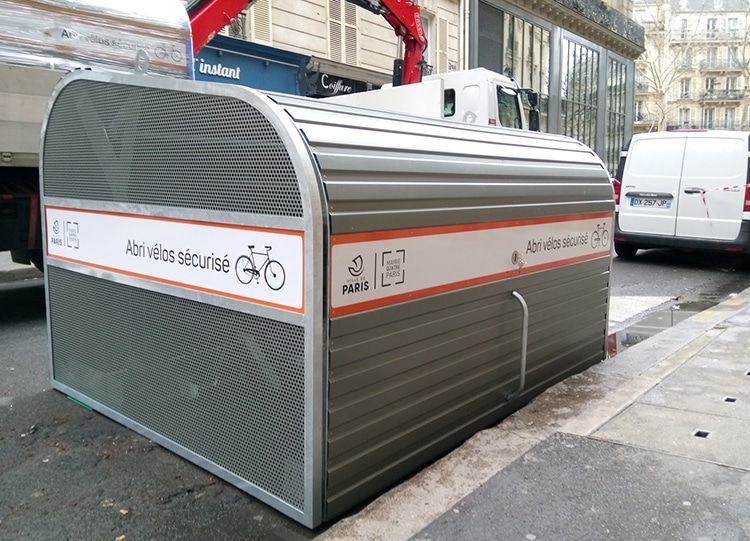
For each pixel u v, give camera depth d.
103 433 3.33
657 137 9.79
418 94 6.91
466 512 2.37
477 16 18.97
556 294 3.70
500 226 3.11
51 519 2.55
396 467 2.68
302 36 13.09
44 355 4.90
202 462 2.88
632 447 2.87
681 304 7.14
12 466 2.99
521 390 3.44
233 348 2.61
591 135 29.28
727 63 71.50
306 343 2.25
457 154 2.95
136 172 2.96
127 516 2.57
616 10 30.31
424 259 2.65
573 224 3.78
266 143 2.31
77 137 3.33
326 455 2.35
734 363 4.20
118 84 2.96
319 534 2.37
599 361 4.33
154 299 3.01
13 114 5.39
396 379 2.60
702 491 2.47
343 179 2.29
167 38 6.27
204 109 2.54
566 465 2.71
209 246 2.62
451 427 2.97
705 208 9.30
